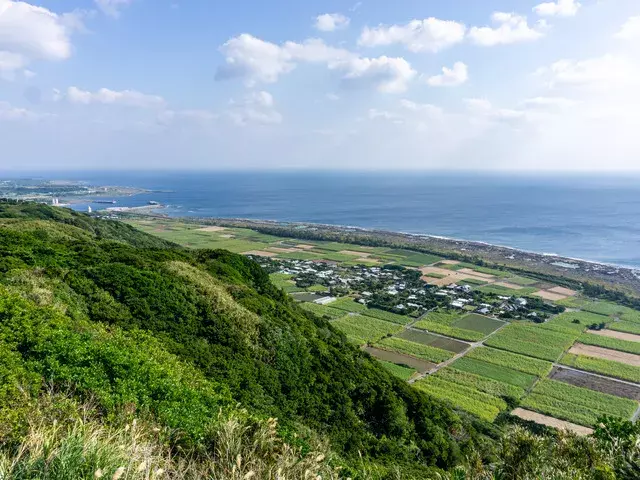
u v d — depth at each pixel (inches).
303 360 1087.0
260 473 285.1
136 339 794.2
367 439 948.0
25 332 503.5
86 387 422.3
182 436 360.2
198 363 837.2
